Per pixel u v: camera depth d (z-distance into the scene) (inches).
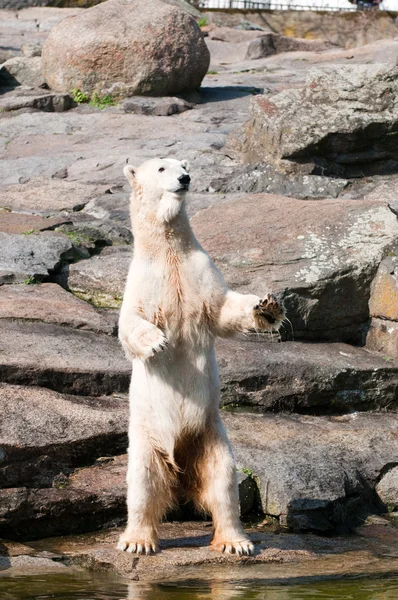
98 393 433.4
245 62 1301.7
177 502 344.2
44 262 552.4
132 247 595.2
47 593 282.5
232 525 328.2
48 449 368.5
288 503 365.1
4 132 860.0
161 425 329.4
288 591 287.9
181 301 327.9
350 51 1323.8
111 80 943.0
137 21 946.7
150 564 311.9
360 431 434.6
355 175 703.1
